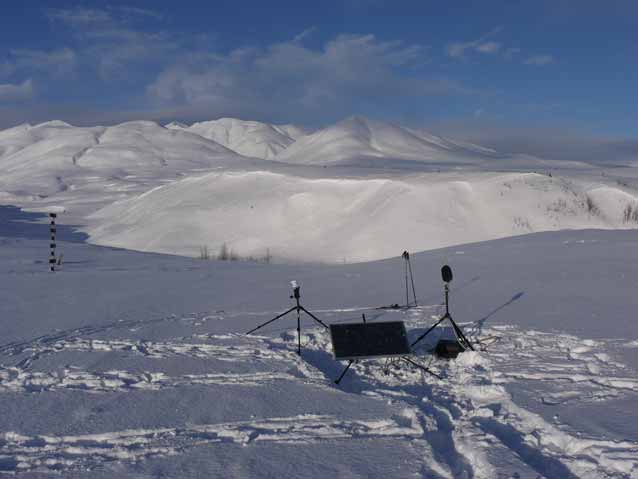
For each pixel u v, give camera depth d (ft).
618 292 42.45
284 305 43.80
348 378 27.48
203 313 41.47
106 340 32.91
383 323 28.63
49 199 482.28
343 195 246.06
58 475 16.76
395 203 220.23
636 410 20.16
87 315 41.42
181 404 22.61
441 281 53.62
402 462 17.15
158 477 16.46
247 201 258.37
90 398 23.49
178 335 34.19
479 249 82.58
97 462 17.62
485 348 29.71
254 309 42.52
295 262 182.50
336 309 41.45
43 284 59.41
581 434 18.12
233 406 22.29
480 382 24.97
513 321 34.76
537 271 55.62
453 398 24.00
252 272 69.97
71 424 20.65
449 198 218.79
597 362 26.23
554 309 37.52
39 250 106.52
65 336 34.60
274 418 21.01
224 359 29.14
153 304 45.85
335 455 17.75
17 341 33.45
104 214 329.31
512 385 23.76
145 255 109.19
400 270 64.69
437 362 29.45
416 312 39.37
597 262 59.62
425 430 19.83
